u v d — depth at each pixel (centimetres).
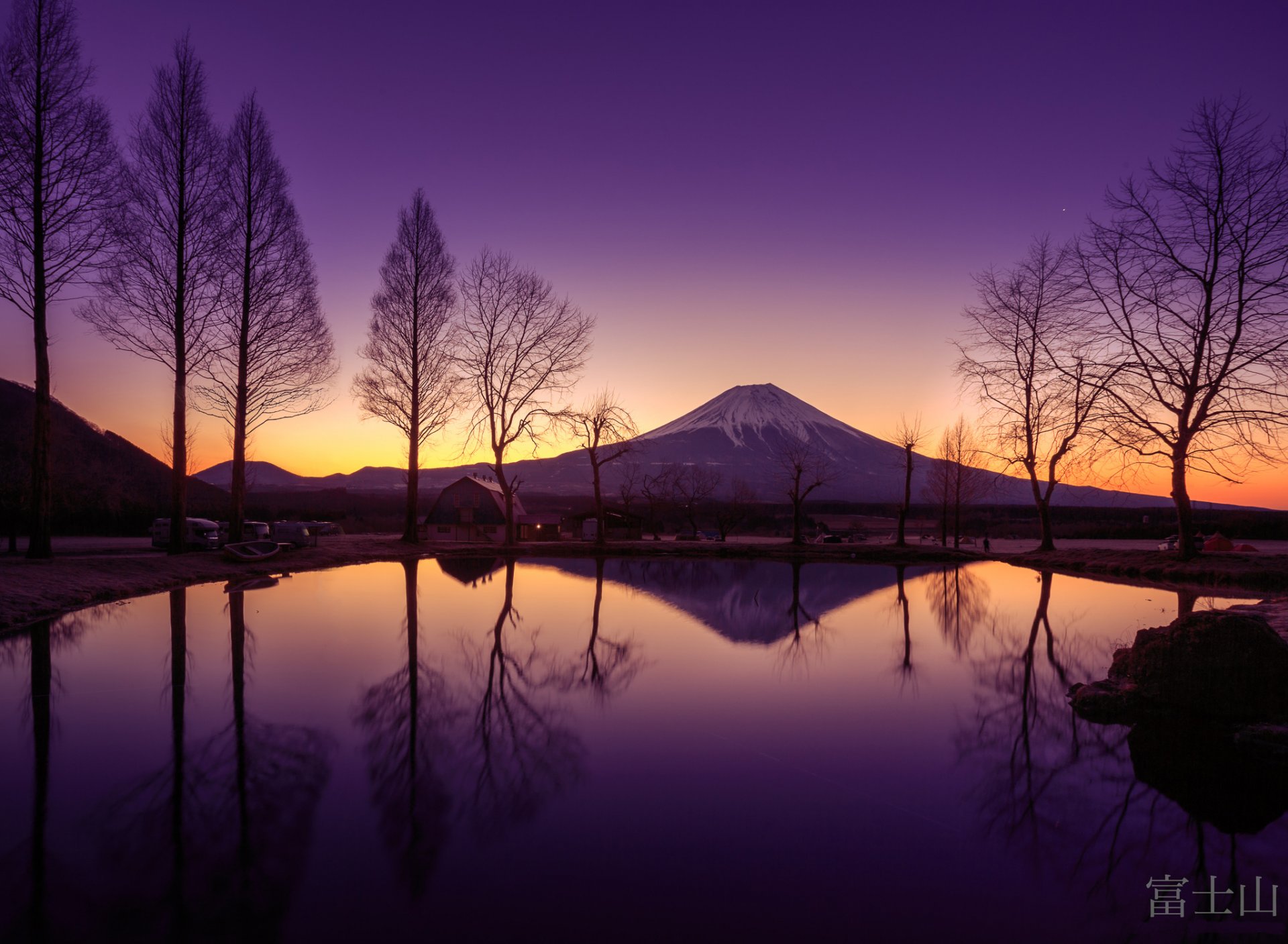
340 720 870
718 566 3466
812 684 1089
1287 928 453
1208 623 937
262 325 2995
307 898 471
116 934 428
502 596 2116
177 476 2677
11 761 721
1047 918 464
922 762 752
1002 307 3838
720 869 520
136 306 2561
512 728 848
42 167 2139
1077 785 689
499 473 4197
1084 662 1266
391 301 3778
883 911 467
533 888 488
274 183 3002
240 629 1485
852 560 3975
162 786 657
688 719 901
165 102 2616
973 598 2203
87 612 1683
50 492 2169
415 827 578
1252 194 2317
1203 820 614
